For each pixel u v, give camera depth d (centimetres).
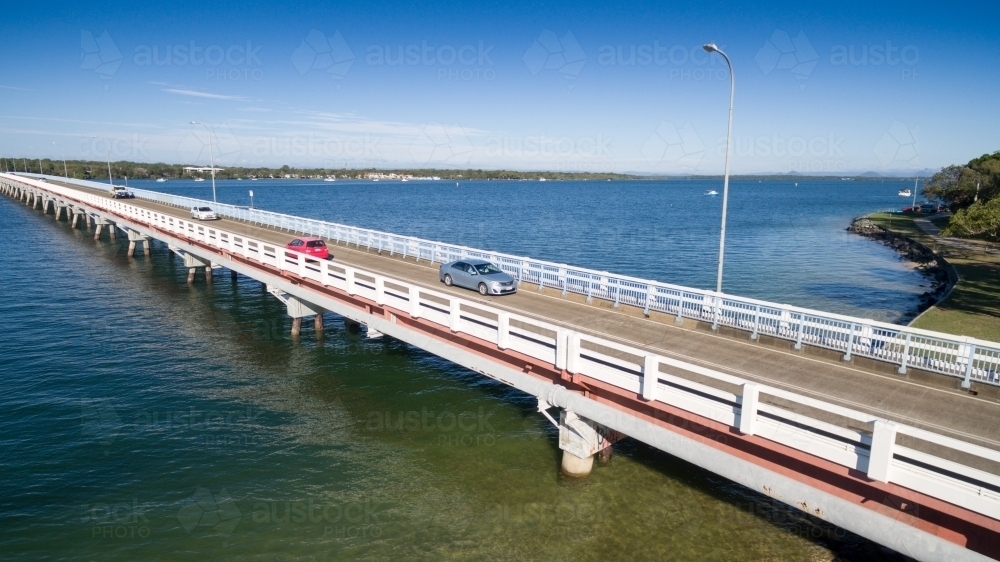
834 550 1233
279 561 1234
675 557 1222
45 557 1248
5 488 1496
